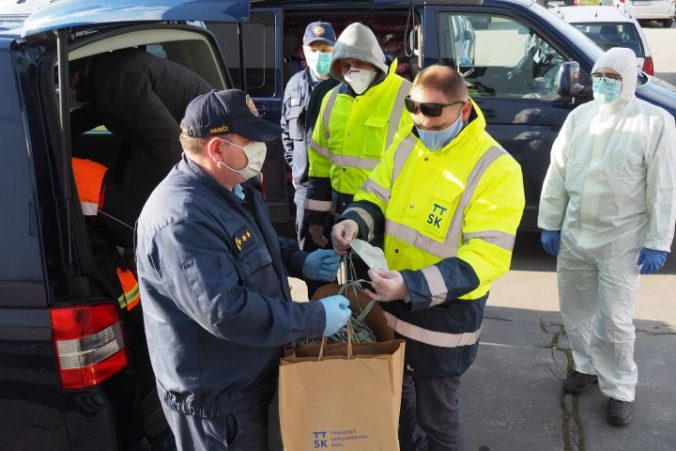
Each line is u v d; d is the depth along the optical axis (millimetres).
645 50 8953
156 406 2443
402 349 2053
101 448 2105
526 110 4719
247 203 2090
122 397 2152
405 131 2430
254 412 2086
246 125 1905
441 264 2145
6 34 2072
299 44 5164
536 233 5590
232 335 1867
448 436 2510
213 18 1938
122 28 2479
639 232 3018
